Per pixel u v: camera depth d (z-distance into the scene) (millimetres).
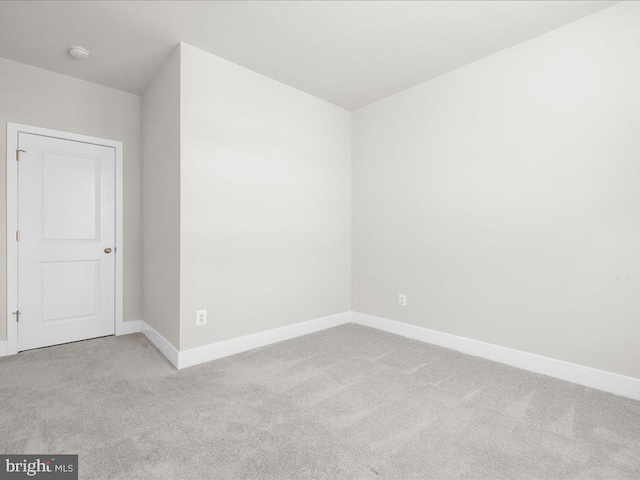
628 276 1915
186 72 2340
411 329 3037
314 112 3232
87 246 2943
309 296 3221
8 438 1497
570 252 2123
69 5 1934
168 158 2521
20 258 2623
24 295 2643
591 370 2039
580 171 2074
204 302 2447
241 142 2656
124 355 2553
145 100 3096
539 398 1899
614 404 1829
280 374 2221
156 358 2492
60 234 2814
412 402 1853
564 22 2094
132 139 3186
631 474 1305
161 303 2682
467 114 2633
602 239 1998
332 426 1617
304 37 2271
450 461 1374
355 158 3588
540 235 2248
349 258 3619
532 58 2271
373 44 2357
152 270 2900
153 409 1756
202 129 2422
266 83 2824
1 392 1934
